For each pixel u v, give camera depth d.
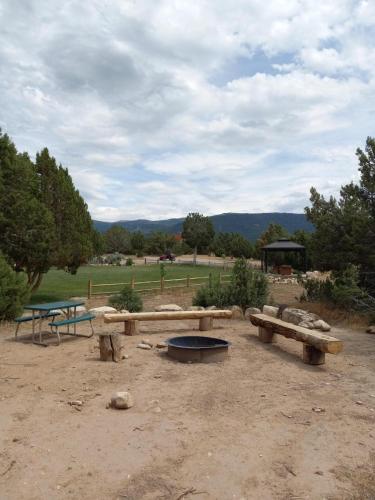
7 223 15.28
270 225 50.09
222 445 4.42
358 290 12.73
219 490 3.60
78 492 3.54
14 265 16.12
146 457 4.14
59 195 18.11
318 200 14.94
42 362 7.59
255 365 7.56
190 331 10.80
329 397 5.98
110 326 11.58
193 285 25.77
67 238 18.19
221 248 62.91
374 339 10.27
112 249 76.31
